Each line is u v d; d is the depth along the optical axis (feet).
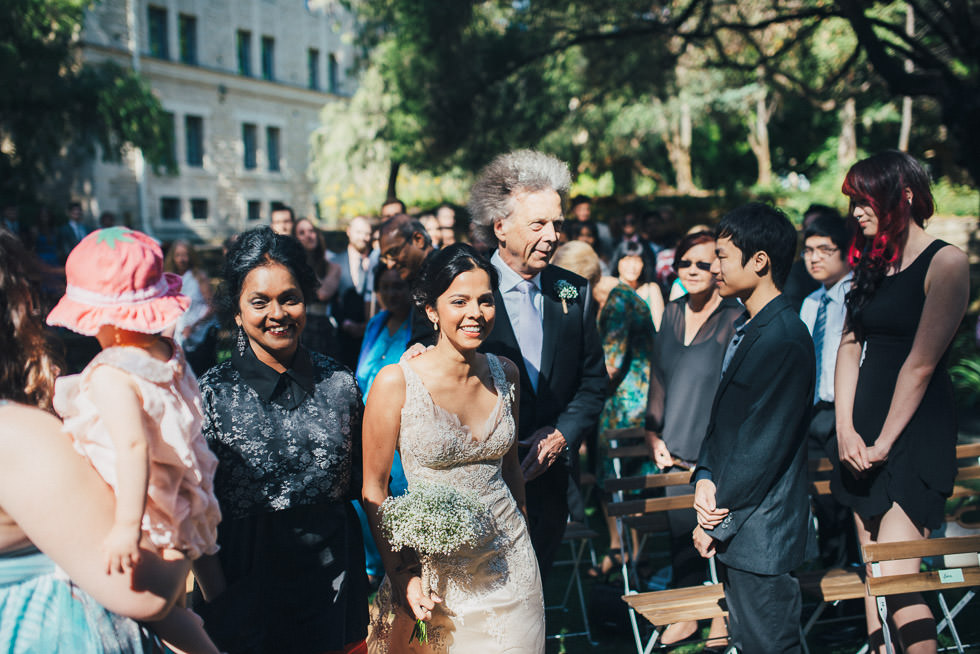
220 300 8.22
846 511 13.41
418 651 8.39
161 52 93.25
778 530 8.90
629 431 13.91
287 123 111.24
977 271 43.96
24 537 5.34
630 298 15.06
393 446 8.38
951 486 9.55
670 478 12.23
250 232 8.18
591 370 11.19
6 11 41.04
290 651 7.85
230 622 7.72
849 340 10.33
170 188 93.15
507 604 8.35
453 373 8.41
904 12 40.32
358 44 39.96
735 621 9.30
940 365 9.59
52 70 47.21
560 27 37.04
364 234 21.85
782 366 8.74
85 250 5.51
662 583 14.29
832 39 43.14
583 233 25.70
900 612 9.82
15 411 5.22
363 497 8.38
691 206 88.63
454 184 75.56
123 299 5.49
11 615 5.29
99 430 5.28
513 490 9.37
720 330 12.43
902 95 29.22
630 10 36.27
